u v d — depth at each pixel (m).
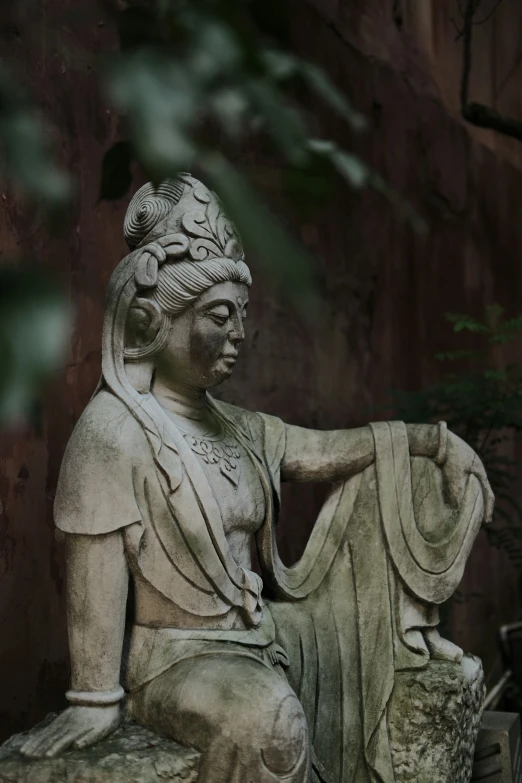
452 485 3.56
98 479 2.93
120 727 2.92
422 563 3.50
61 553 3.95
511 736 3.90
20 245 3.64
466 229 6.71
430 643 3.54
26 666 3.73
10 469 3.62
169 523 3.00
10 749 2.81
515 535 5.57
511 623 6.95
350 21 5.73
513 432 7.04
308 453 3.56
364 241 5.84
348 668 3.41
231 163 1.19
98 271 4.11
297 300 1.12
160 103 1.12
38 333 1.01
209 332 3.11
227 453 3.24
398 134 6.12
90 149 4.08
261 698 2.76
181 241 3.08
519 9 7.31
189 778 2.74
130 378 3.11
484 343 6.81
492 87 7.07
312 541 3.57
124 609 2.96
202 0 1.22
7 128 1.06
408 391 6.18
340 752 3.31
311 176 1.30
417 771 3.30
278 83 1.27
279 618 3.39
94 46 4.00
